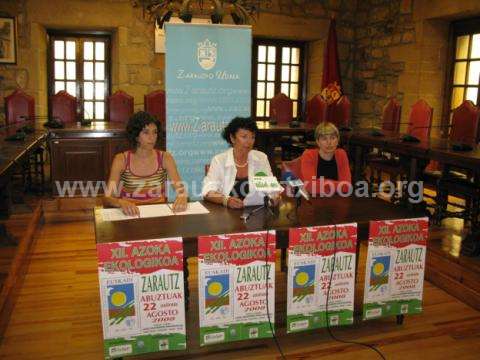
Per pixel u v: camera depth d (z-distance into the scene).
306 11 7.46
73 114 5.93
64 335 2.41
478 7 5.28
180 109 3.58
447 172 3.81
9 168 2.70
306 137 5.91
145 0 5.29
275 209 2.41
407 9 6.42
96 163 4.78
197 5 5.55
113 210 2.37
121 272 1.92
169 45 3.48
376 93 7.25
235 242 2.03
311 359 2.21
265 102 7.87
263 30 7.29
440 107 6.30
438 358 2.24
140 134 2.61
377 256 2.28
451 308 2.76
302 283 2.17
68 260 3.47
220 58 3.57
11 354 2.22
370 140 4.62
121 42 6.80
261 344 2.34
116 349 1.98
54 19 6.53
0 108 6.56
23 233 3.60
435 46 6.15
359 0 7.61
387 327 2.52
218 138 3.68
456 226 3.94
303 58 7.97
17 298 2.82
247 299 2.10
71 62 7.02
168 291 1.98
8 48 6.46
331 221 2.22
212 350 2.29
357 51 7.73
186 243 1.99
